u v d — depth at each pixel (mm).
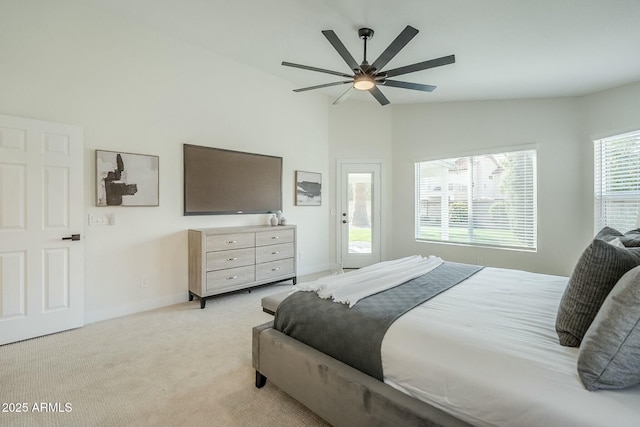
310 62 3871
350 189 5410
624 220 3520
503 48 3051
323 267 5336
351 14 2734
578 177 3918
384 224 5312
